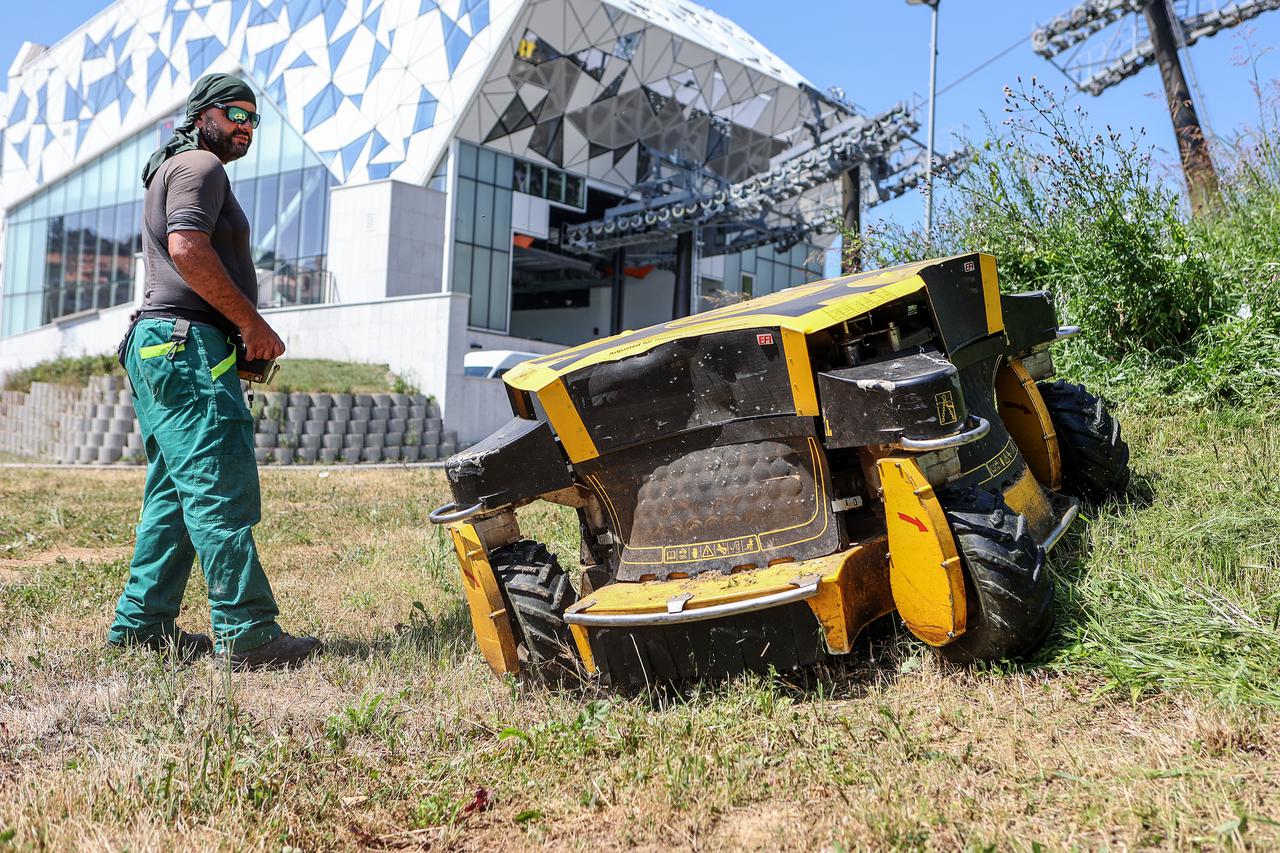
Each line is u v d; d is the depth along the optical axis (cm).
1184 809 260
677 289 4334
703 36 4119
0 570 725
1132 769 283
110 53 4838
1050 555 457
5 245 5319
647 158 4294
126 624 487
